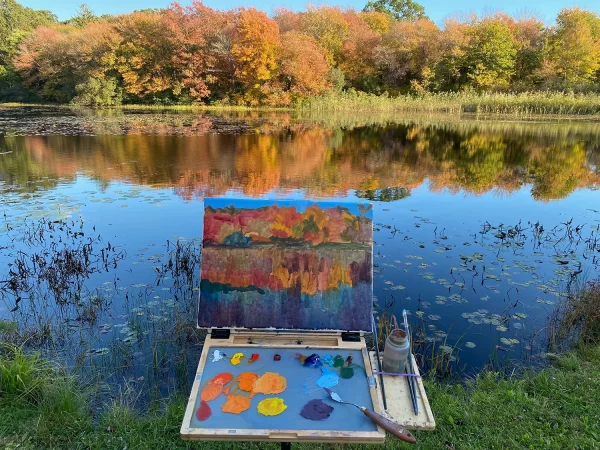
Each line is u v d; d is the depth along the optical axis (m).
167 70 34.34
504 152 14.42
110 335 4.02
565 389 3.16
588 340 3.96
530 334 4.13
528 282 5.16
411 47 36.59
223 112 29.44
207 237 2.87
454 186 10.01
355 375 2.34
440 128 20.75
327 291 2.84
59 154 12.82
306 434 1.92
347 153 13.76
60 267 5.20
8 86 40.53
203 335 3.98
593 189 9.96
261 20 31.50
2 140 15.21
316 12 38.72
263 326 2.77
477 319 4.36
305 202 2.92
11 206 7.88
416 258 5.81
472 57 35.69
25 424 2.72
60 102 37.81
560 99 28.05
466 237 6.70
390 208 8.20
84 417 2.85
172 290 4.88
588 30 34.59
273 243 2.87
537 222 7.44
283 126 21.08
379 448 2.61
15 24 46.62
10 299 4.67
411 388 2.32
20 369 2.98
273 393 2.17
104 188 9.22
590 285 4.81
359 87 38.72
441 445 2.65
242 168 11.25
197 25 32.50
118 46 33.03
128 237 6.45
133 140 15.54
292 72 32.50
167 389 3.31
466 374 3.56
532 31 38.47
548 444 2.64
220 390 2.18
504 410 2.96
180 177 10.20
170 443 2.62
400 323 4.26
